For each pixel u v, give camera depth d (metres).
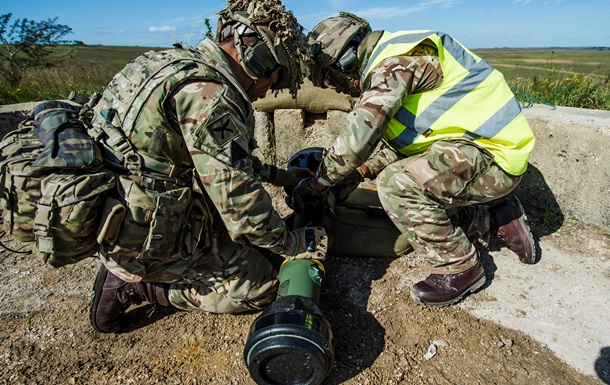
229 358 1.81
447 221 1.95
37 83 6.53
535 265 2.36
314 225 2.00
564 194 2.71
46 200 1.36
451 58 1.86
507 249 2.52
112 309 1.85
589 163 2.53
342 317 2.02
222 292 1.87
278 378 1.60
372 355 1.81
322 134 3.42
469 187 1.95
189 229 1.68
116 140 1.52
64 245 1.43
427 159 1.90
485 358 1.79
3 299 2.21
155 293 1.92
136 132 1.52
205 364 1.79
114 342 1.93
